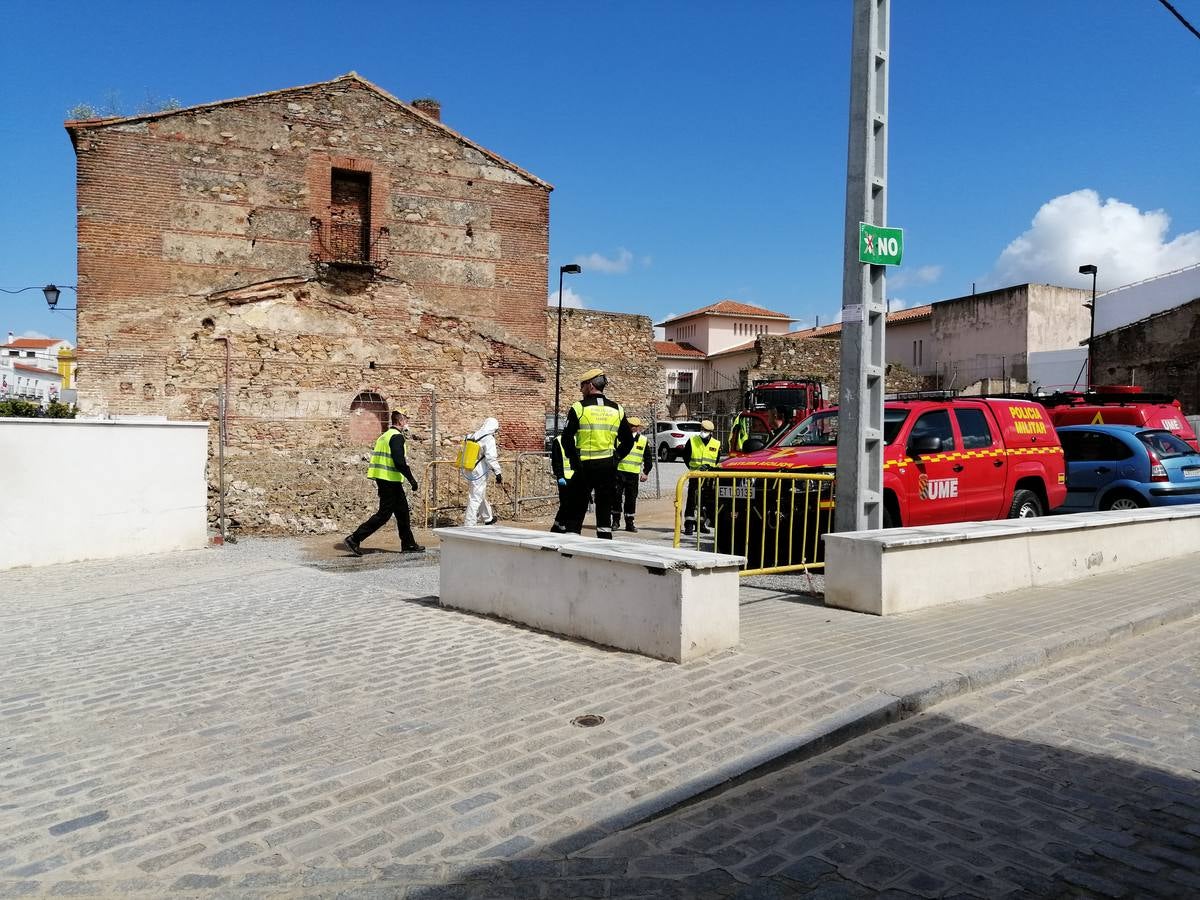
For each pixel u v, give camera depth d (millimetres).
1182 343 34062
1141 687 5391
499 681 5168
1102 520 9062
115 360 17719
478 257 20594
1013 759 4156
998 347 43844
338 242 19828
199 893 2914
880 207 7824
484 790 3658
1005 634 6180
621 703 4684
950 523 9219
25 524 10281
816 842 3283
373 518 11422
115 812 3533
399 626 6738
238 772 3914
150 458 11328
